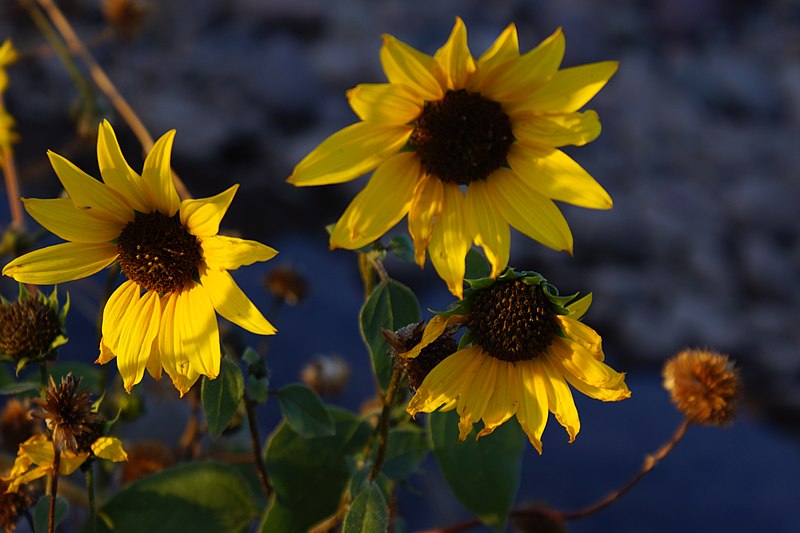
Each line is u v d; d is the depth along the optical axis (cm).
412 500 132
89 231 76
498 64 75
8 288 92
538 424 76
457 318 76
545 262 195
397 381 76
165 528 81
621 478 151
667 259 202
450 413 81
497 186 76
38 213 76
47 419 74
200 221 75
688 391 82
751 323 193
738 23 259
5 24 201
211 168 198
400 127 75
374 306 79
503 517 82
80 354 142
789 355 188
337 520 79
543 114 76
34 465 76
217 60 213
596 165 216
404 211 76
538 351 76
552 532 85
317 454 82
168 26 219
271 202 196
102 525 81
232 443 94
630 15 255
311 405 80
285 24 228
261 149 200
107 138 75
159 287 76
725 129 230
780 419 182
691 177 218
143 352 76
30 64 195
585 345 75
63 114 189
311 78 215
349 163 75
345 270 186
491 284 76
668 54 248
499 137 76
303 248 190
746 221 210
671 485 151
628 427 164
